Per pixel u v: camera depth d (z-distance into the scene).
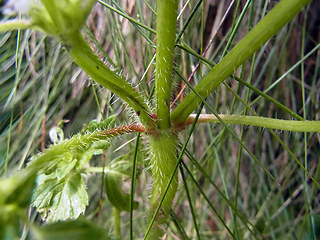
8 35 0.12
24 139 0.12
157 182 0.08
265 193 0.15
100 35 0.14
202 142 0.15
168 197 0.08
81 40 0.05
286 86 0.14
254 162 0.15
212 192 0.16
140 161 0.10
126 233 0.14
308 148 0.14
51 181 0.08
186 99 0.07
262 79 0.15
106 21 0.13
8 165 0.12
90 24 0.13
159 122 0.07
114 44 0.13
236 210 0.10
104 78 0.06
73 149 0.07
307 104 0.13
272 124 0.07
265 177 0.15
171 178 0.07
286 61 0.14
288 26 0.14
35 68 0.13
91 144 0.07
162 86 0.07
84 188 0.08
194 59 0.13
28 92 0.13
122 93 0.06
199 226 0.14
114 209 0.10
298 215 0.14
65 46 0.05
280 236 0.14
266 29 0.06
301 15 0.14
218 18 0.14
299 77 0.14
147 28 0.08
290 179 0.14
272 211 0.14
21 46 0.12
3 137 0.12
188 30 0.13
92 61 0.06
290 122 0.07
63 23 0.05
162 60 0.06
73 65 0.14
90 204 0.14
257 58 0.13
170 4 0.06
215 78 0.07
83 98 0.14
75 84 0.14
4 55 0.12
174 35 0.06
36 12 0.05
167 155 0.07
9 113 0.12
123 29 0.13
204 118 0.08
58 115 0.13
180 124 0.07
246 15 0.14
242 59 0.06
